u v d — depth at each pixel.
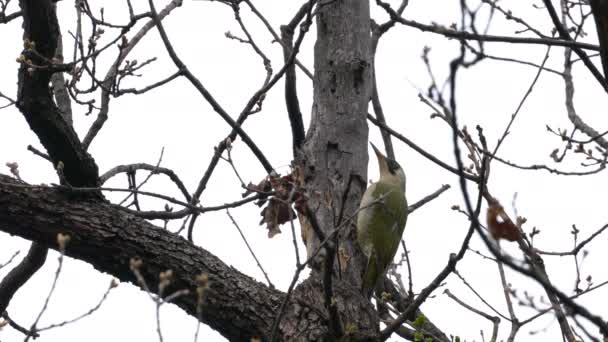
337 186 11.09
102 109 11.98
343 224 8.38
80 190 9.86
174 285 10.41
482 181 7.70
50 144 10.23
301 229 11.02
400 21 11.18
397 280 12.51
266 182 10.75
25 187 9.94
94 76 10.86
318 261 10.68
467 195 6.06
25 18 9.72
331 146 11.24
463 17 6.33
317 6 11.30
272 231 10.70
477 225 6.10
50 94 10.10
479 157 10.94
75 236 10.18
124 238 10.31
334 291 10.41
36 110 9.97
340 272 10.52
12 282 12.02
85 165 10.41
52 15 9.79
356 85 11.45
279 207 10.62
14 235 10.30
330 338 9.83
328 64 11.52
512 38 9.98
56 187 9.95
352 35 11.52
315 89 11.61
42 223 10.14
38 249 11.78
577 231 10.88
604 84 9.38
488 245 6.10
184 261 10.48
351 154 11.23
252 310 10.48
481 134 9.73
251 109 10.98
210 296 10.43
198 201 11.29
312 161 11.22
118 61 10.92
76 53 11.07
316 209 10.94
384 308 12.25
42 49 9.89
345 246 10.95
